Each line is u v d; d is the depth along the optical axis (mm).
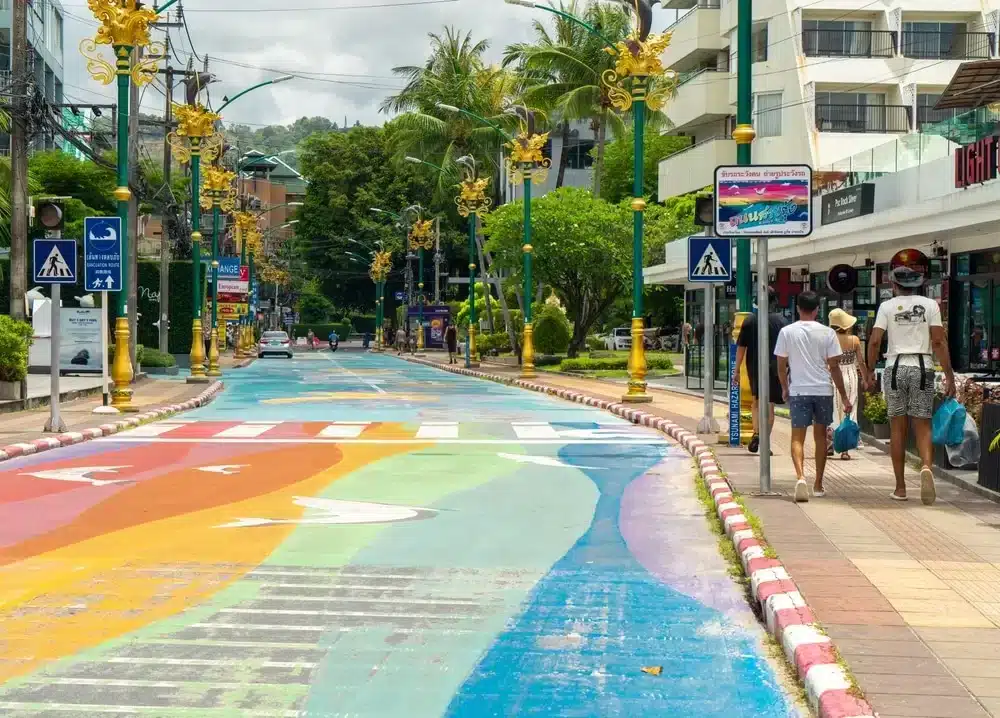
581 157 84375
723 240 19766
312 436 20234
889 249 30688
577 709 5895
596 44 60969
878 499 12055
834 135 47750
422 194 104312
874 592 7734
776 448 17000
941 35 48531
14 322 25438
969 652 6285
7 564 9312
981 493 12188
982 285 26875
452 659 6758
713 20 56312
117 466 15789
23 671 6449
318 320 128500
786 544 9477
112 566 9250
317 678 6371
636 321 28172
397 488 13812
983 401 13680
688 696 6102
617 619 7711
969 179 23422
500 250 52656
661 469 15875
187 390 33094
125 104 24516
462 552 9945
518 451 17969
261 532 10805
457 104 70938
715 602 8219
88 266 23344
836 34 48500
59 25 75500
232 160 91250
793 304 36656
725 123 57438
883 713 5266
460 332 82000
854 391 16453
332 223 106500
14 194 27516
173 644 7008
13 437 18391
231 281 69562
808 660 6152
